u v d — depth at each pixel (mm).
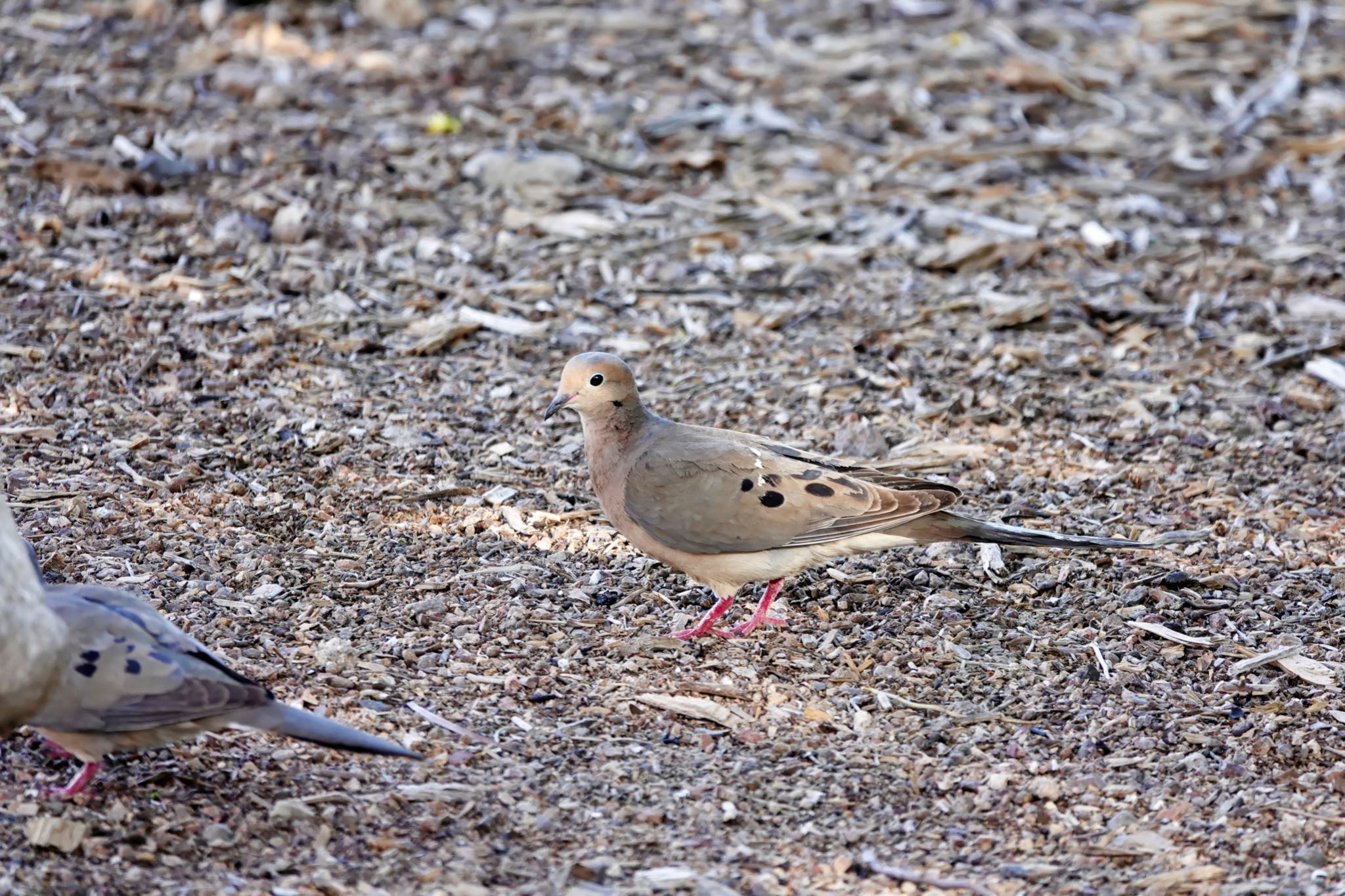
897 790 8281
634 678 9242
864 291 15195
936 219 16516
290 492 11047
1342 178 17938
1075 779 8406
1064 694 9281
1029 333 14477
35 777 7816
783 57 20672
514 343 13883
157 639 7461
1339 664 9547
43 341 12852
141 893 6938
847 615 10211
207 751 8133
